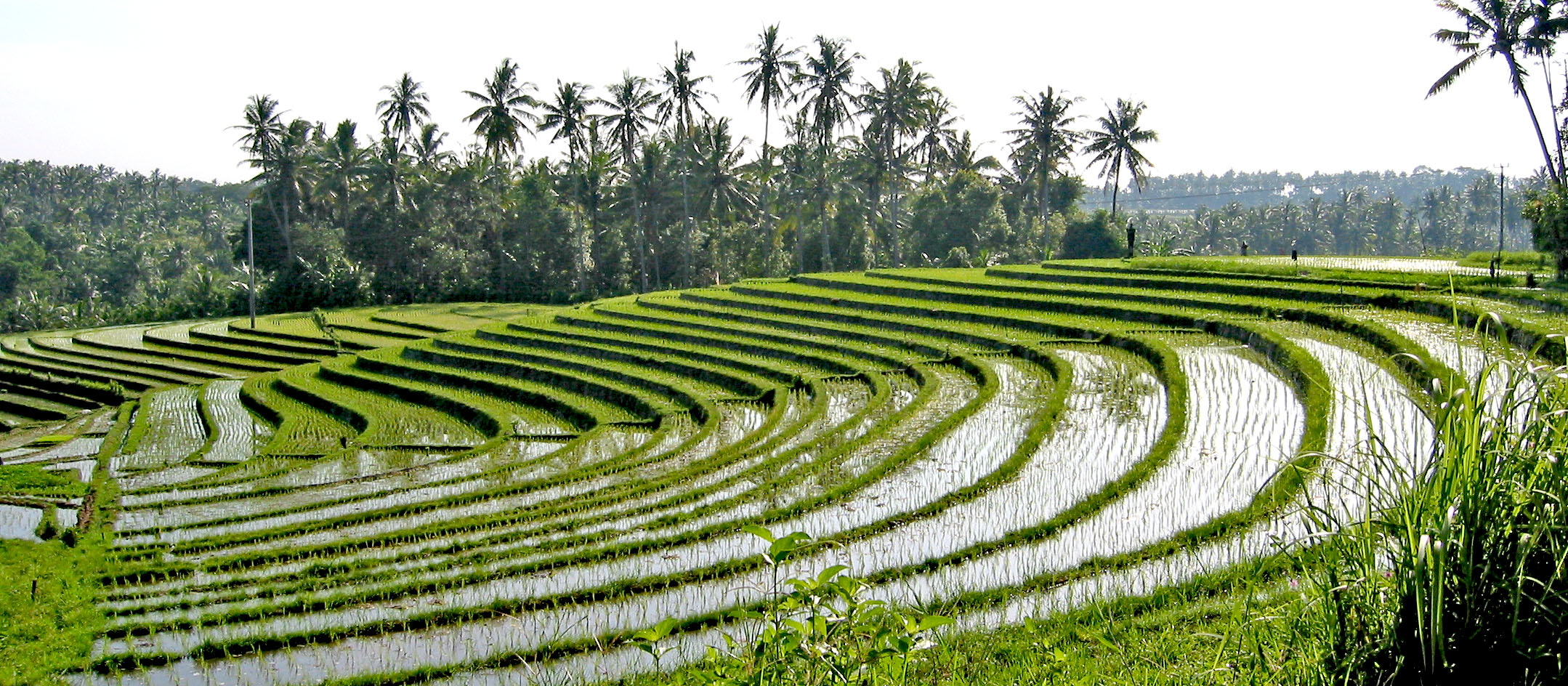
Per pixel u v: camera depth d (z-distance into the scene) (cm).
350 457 3170
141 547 2044
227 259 12094
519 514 2150
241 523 2284
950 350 3706
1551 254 3741
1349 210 12694
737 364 3991
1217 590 1328
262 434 3781
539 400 3906
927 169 8062
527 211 7731
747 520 1941
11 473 3005
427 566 1808
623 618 1526
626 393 3766
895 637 713
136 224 13100
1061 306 4166
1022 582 1512
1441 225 12769
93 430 4044
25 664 1454
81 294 10362
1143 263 5031
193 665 1455
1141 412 2600
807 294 5188
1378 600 737
